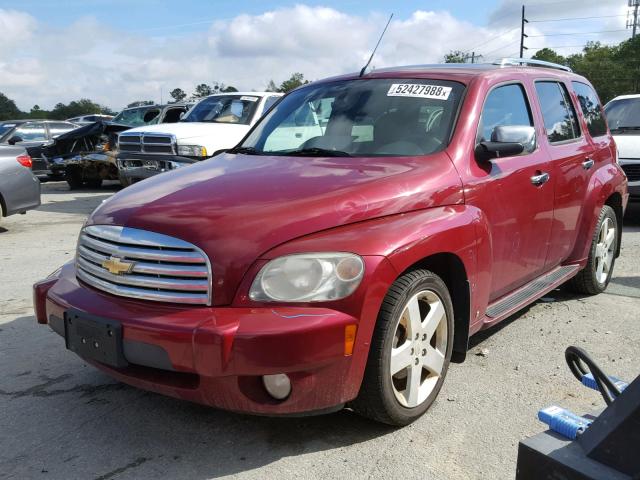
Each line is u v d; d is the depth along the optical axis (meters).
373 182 3.18
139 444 3.08
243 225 2.85
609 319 4.91
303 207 2.94
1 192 8.62
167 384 2.83
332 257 2.78
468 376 3.85
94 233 3.18
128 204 3.21
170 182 3.49
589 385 2.09
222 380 2.71
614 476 1.59
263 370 2.63
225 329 2.63
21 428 3.24
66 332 3.14
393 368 3.02
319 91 4.54
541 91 4.75
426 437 3.12
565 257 5.02
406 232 3.01
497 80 4.18
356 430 3.19
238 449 3.03
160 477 2.80
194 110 11.37
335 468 2.86
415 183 3.26
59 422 3.30
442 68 4.36
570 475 1.64
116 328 2.84
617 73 77.06
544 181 4.30
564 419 1.83
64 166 14.92
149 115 15.55
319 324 2.68
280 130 4.36
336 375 2.78
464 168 3.56
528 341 4.45
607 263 5.67
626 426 1.58
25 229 9.20
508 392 3.62
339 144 3.89
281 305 2.73
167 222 2.93
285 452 3.00
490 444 3.05
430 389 3.30
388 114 3.96
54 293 3.27
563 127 4.94
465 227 3.34
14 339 4.50
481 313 3.64
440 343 3.34
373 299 2.82
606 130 5.86
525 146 4.22
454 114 3.79
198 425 3.27
